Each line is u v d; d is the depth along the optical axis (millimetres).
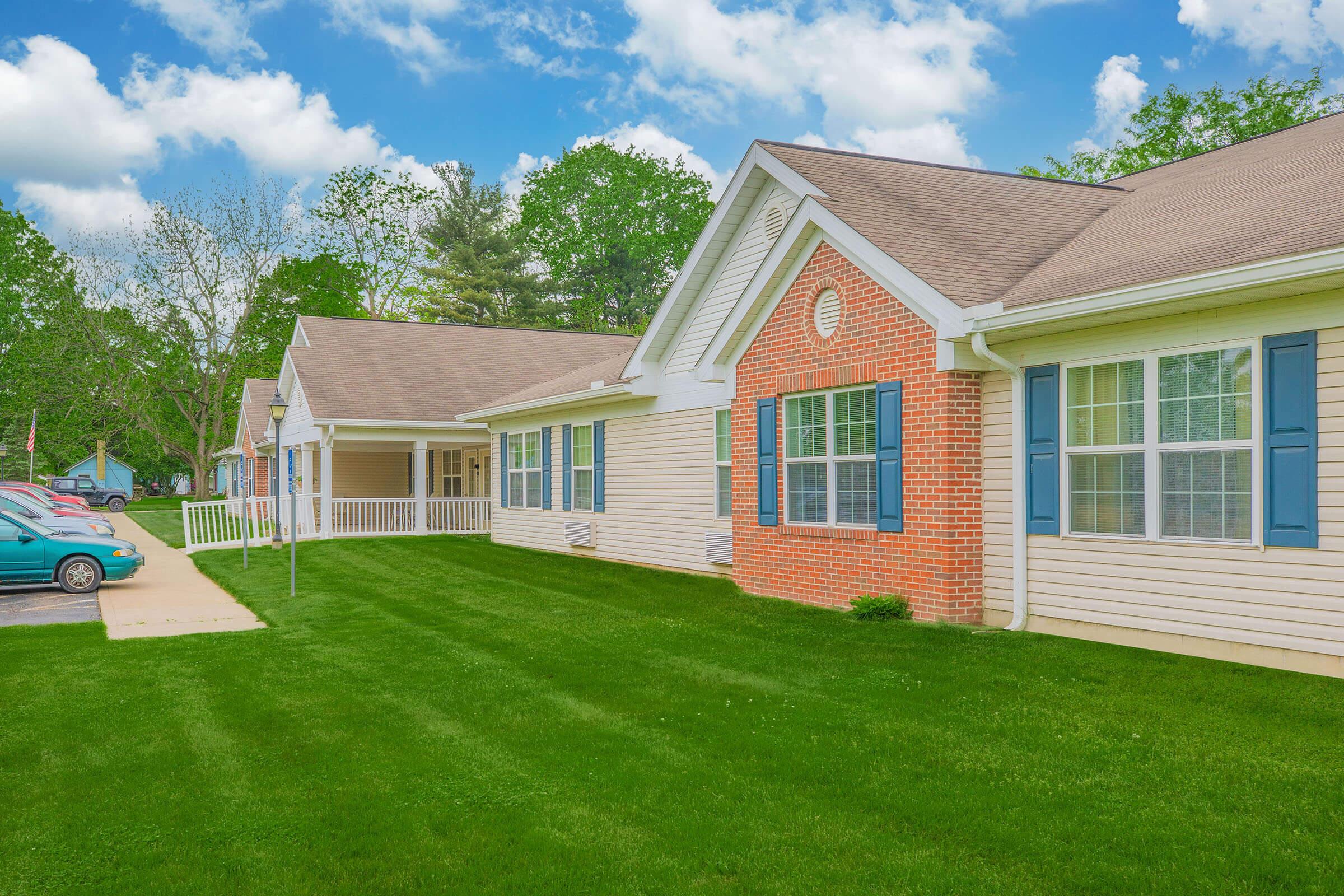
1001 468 10664
